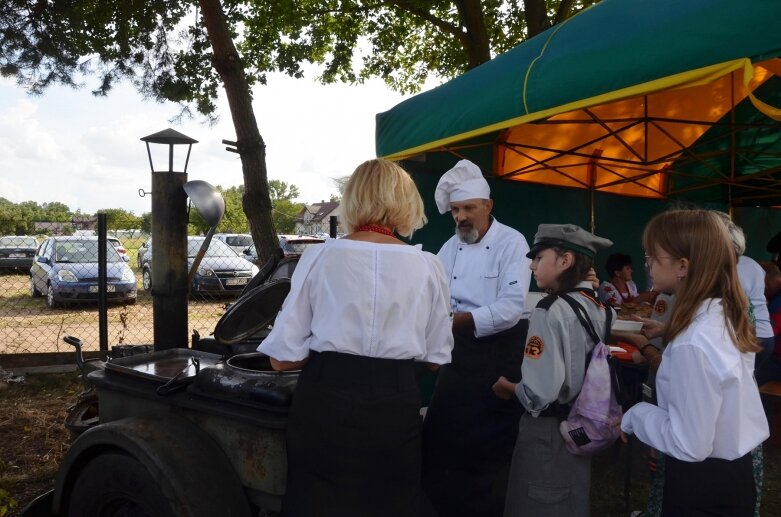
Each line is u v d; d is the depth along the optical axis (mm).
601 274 6184
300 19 9898
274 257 2719
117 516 2041
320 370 1693
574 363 1980
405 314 1723
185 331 2713
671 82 2430
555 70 2979
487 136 4879
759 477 1913
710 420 1533
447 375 2688
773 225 7730
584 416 1950
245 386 1911
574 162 5586
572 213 5895
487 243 2846
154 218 2656
